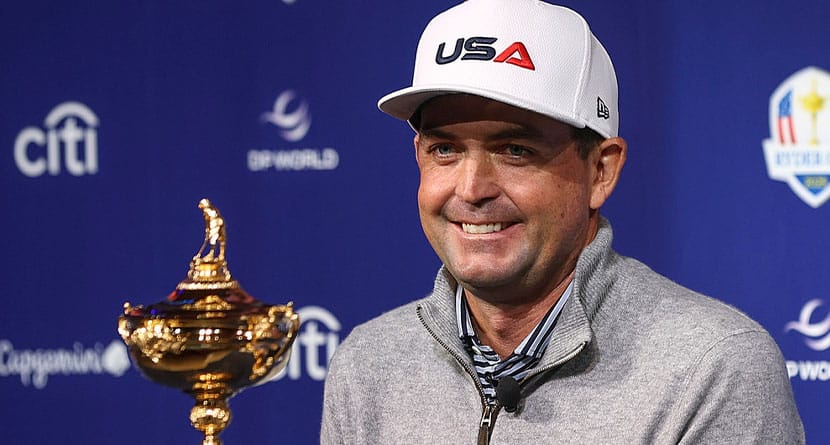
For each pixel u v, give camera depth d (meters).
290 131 11.12
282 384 11.30
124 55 11.38
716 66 10.40
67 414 11.64
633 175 10.56
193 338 5.09
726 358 5.39
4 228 11.63
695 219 10.48
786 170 10.34
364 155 11.01
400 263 10.99
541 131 5.39
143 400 11.54
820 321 10.34
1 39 11.55
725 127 10.40
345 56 10.99
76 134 11.48
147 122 11.36
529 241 5.50
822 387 10.34
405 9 10.88
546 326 5.77
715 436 5.36
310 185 11.11
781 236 10.36
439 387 6.11
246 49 11.16
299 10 11.06
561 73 5.46
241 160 11.20
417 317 6.49
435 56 5.57
